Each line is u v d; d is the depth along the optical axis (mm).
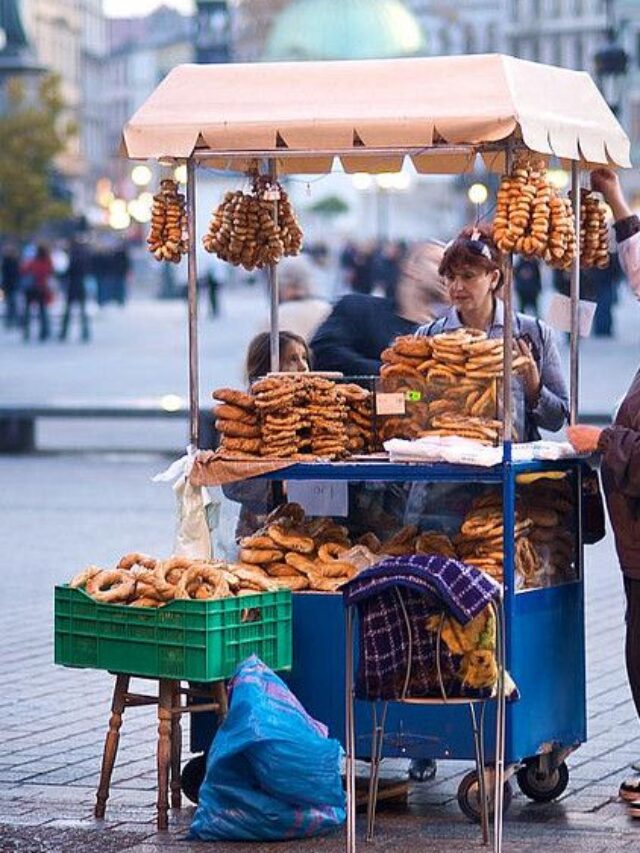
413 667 6766
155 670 7082
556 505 7586
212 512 7750
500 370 7281
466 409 7352
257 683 7004
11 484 19469
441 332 7898
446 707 7285
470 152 7652
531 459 7297
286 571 7535
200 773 7570
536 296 34094
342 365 9656
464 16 104812
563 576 7656
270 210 8531
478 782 7145
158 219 7793
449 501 7582
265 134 7348
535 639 7375
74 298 43875
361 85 7363
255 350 8883
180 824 7254
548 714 7492
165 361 35875
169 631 7035
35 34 129375
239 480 7488
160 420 25500
